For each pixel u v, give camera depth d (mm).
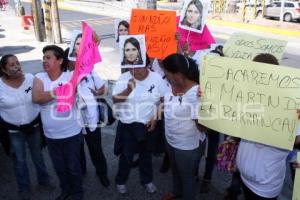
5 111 4004
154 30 4680
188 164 3639
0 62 3877
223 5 26328
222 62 3037
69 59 3912
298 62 12609
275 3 24922
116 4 33562
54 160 3984
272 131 2855
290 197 4316
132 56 3850
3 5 29359
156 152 4637
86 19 23609
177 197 4078
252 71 2908
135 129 4059
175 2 33625
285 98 2781
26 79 4031
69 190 4184
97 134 4398
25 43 14992
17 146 4156
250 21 22844
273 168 2967
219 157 3479
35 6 15016
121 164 4277
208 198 4336
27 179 4301
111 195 4441
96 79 4277
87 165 5156
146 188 4492
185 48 4750
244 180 3145
